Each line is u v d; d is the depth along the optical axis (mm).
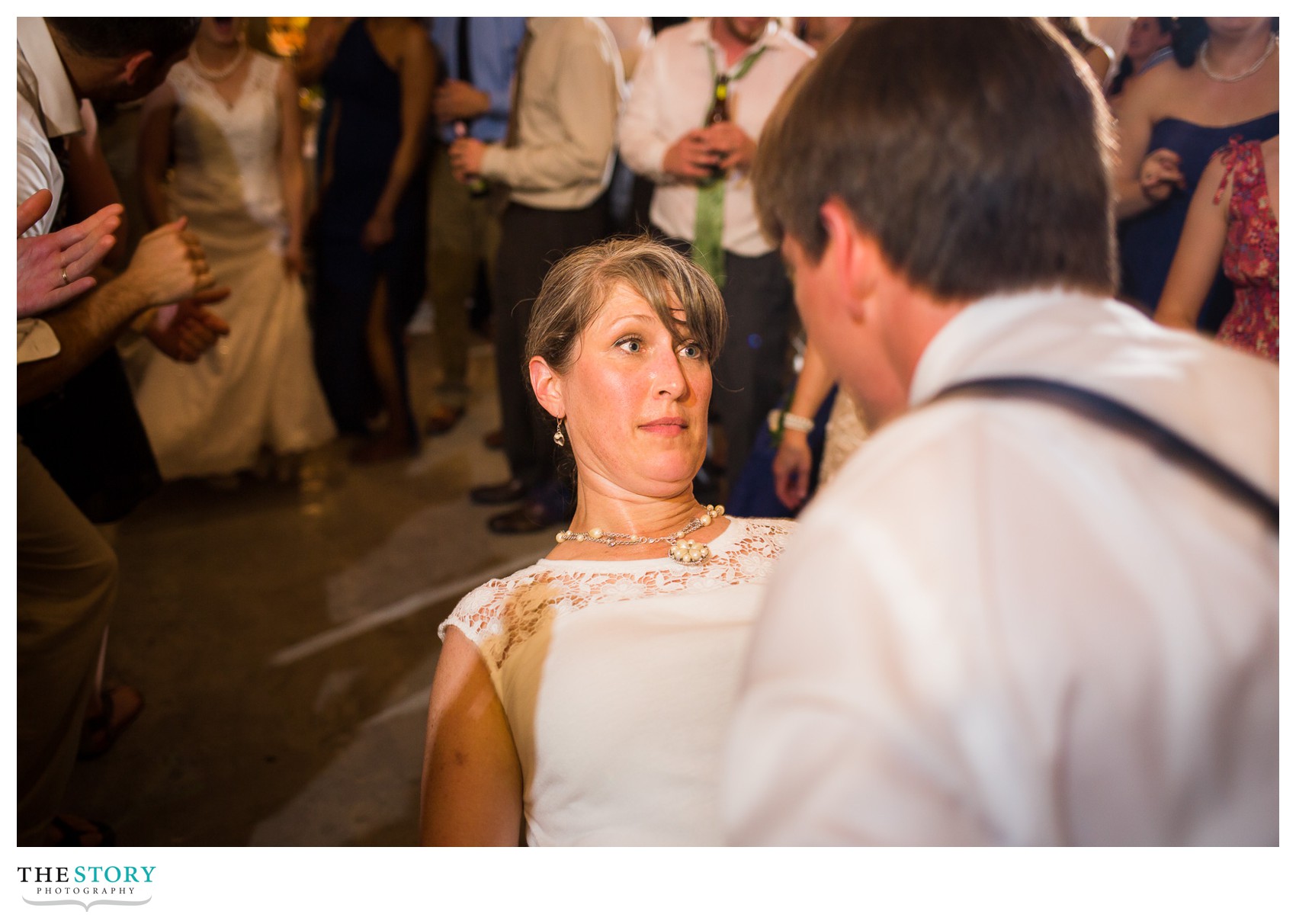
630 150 2855
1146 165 1967
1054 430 583
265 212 3393
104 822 2029
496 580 1176
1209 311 1863
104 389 2166
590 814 1050
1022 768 519
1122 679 535
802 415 2150
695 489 3402
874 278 667
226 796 2117
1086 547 548
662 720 1031
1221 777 564
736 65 2732
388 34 3461
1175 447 585
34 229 1630
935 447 586
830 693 531
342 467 3830
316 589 2947
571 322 1224
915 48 648
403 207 3615
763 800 539
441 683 1132
